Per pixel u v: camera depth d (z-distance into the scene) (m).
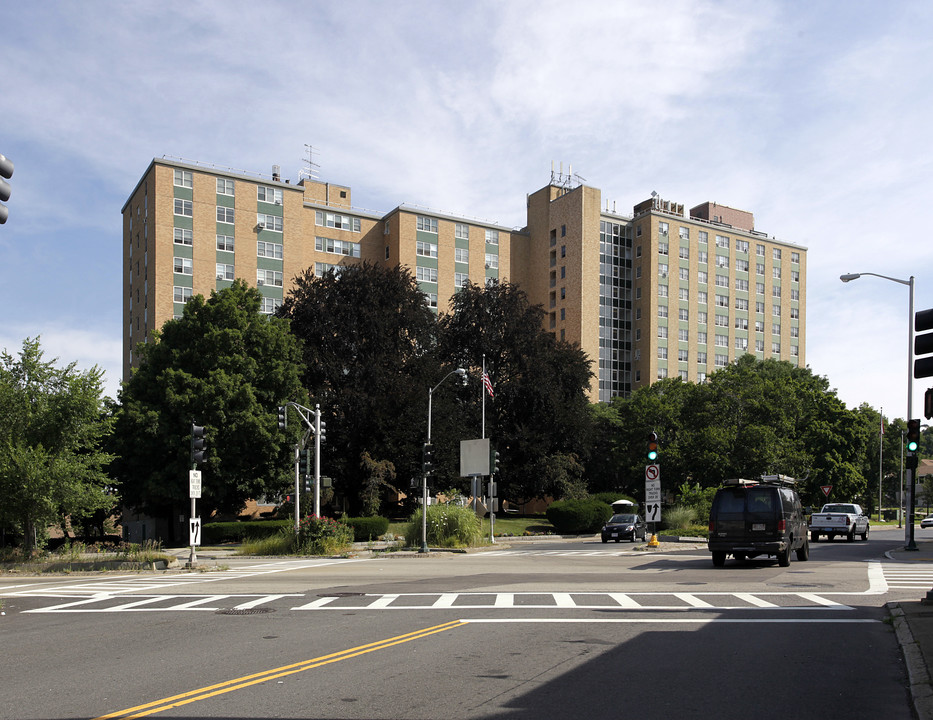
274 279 78.50
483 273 93.94
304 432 48.69
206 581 19.58
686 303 100.25
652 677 7.84
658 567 21.55
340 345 57.19
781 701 6.93
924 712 6.32
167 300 72.31
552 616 11.89
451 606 13.23
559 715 6.48
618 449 70.69
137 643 10.25
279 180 87.44
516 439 61.88
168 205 73.44
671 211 104.88
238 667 8.50
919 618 10.80
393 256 88.69
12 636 11.09
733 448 58.78
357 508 57.59
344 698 7.08
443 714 6.54
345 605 13.71
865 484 73.94
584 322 93.50
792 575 18.36
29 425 27.84
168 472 45.03
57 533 54.09
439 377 58.72
